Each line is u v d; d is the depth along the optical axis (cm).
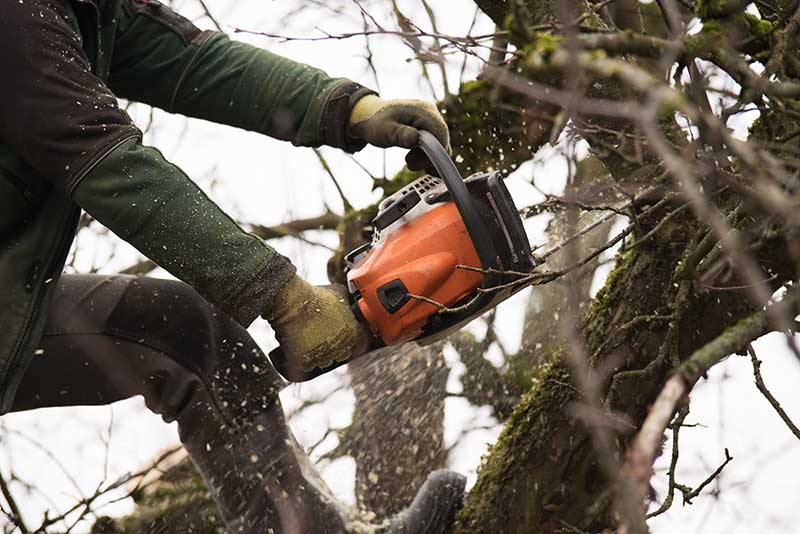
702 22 300
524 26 274
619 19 540
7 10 387
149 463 604
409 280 408
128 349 453
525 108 533
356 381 687
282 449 464
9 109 390
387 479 664
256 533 461
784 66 326
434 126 434
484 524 480
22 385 451
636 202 371
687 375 247
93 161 389
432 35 339
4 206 410
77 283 453
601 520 473
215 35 461
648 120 240
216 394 457
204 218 397
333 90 447
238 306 402
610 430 429
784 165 310
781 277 380
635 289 428
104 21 427
